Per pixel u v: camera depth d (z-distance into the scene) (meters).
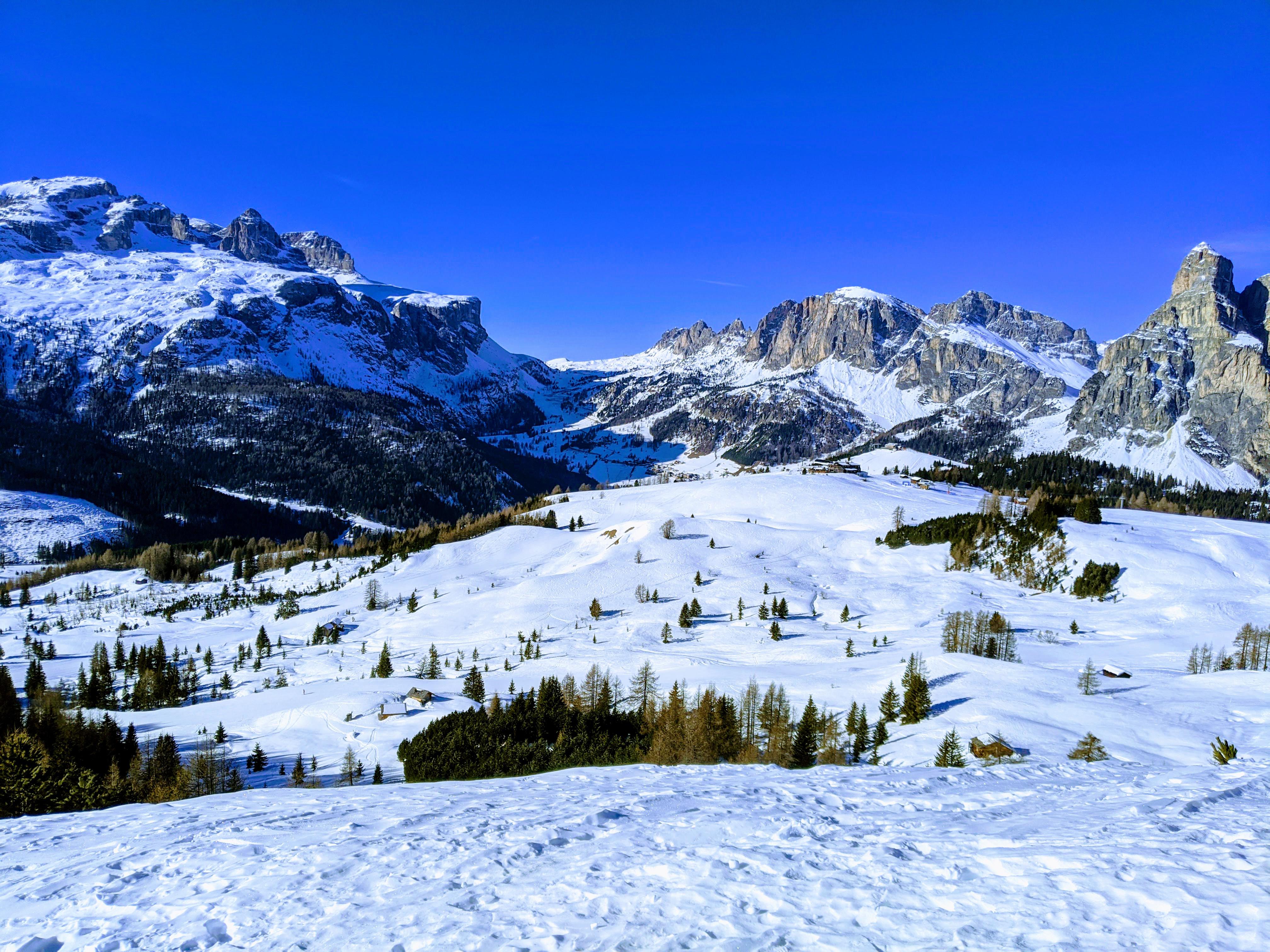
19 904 22.61
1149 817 22.53
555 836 25.14
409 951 16.50
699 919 16.64
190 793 80.75
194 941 18.38
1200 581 171.12
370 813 32.53
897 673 115.12
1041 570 190.62
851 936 15.15
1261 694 90.12
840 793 32.47
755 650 152.75
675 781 40.72
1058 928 14.62
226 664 177.25
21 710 109.12
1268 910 14.33
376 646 182.25
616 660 150.25
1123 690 98.56
